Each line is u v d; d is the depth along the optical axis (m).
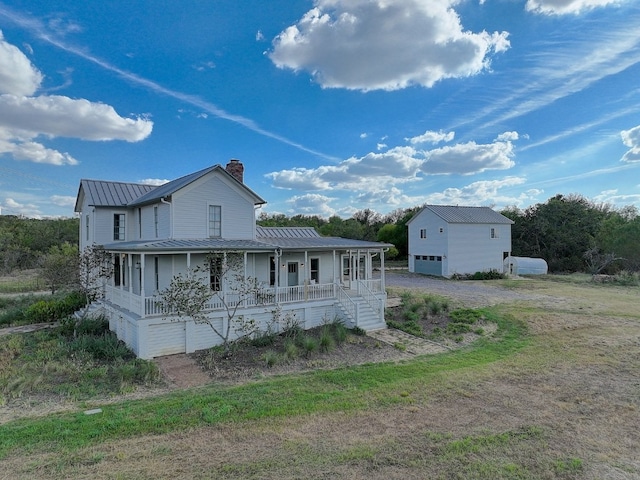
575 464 6.59
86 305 19.55
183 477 6.06
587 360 13.53
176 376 11.97
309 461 6.58
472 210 42.88
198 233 18.28
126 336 15.22
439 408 9.07
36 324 19.08
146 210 20.19
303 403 9.30
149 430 7.78
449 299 25.59
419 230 43.25
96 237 20.66
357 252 22.31
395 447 7.10
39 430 7.65
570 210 53.00
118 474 6.13
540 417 8.63
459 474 6.21
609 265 42.62
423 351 15.02
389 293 28.19
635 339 16.48
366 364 13.06
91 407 9.18
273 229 24.64
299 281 21.00
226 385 10.99
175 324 14.59
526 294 28.28
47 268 24.80
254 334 16.11
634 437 7.74
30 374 11.48
